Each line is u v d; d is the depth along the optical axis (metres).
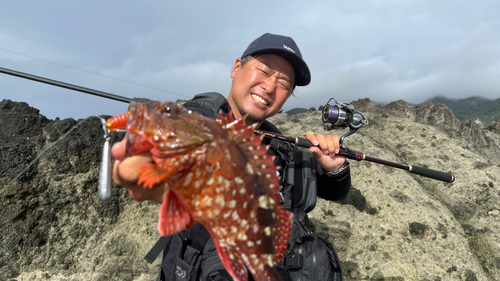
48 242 0.87
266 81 0.70
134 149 0.37
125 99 0.75
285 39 0.71
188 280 0.56
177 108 0.37
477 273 0.95
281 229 0.40
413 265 0.96
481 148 1.36
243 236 0.36
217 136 0.37
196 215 0.36
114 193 0.96
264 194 0.38
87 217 0.92
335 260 0.70
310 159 0.78
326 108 0.74
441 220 1.03
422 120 1.44
